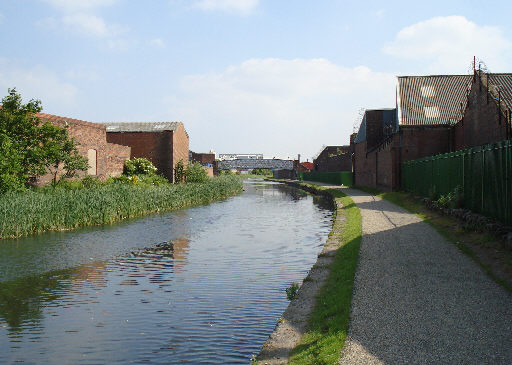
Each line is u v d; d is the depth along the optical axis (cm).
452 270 966
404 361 525
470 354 541
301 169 11088
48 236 1972
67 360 754
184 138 5244
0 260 1505
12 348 805
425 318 671
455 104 3534
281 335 676
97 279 1273
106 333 871
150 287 1189
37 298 1099
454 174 1917
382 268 1002
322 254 1263
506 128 2069
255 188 7181
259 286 1187
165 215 2822
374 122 4500
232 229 2278
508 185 1266
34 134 2439
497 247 1120
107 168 3662
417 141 3350
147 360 746
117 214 2577
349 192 4172
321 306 790
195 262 1494
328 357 540
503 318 664
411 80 3812
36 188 2562
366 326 646
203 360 742
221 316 955
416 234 1459
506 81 2597
